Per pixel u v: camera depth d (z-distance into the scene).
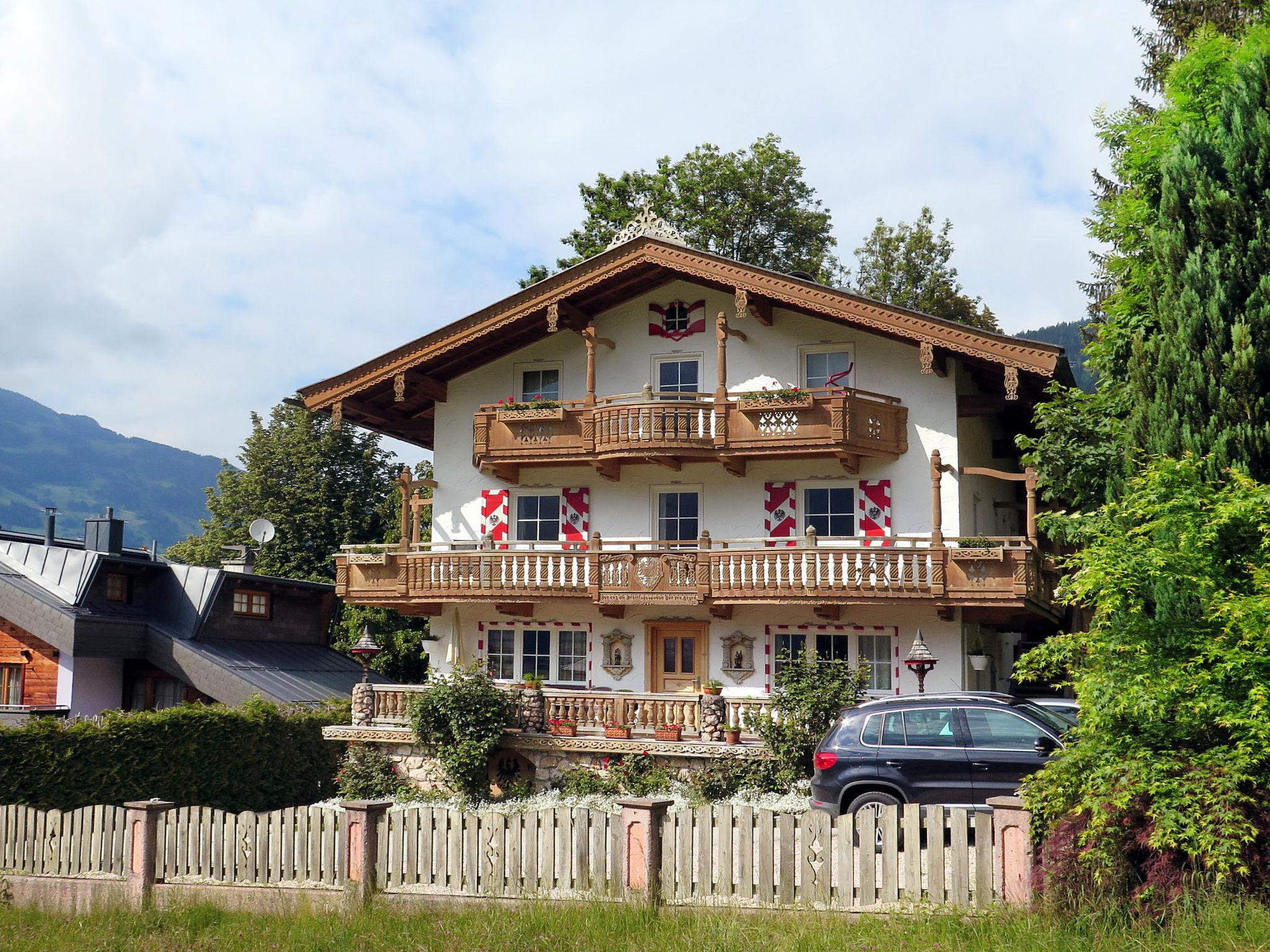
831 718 20.27
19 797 19.58
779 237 43.84
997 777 14.69
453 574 26.78
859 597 24.08
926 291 42.88
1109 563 11.45
